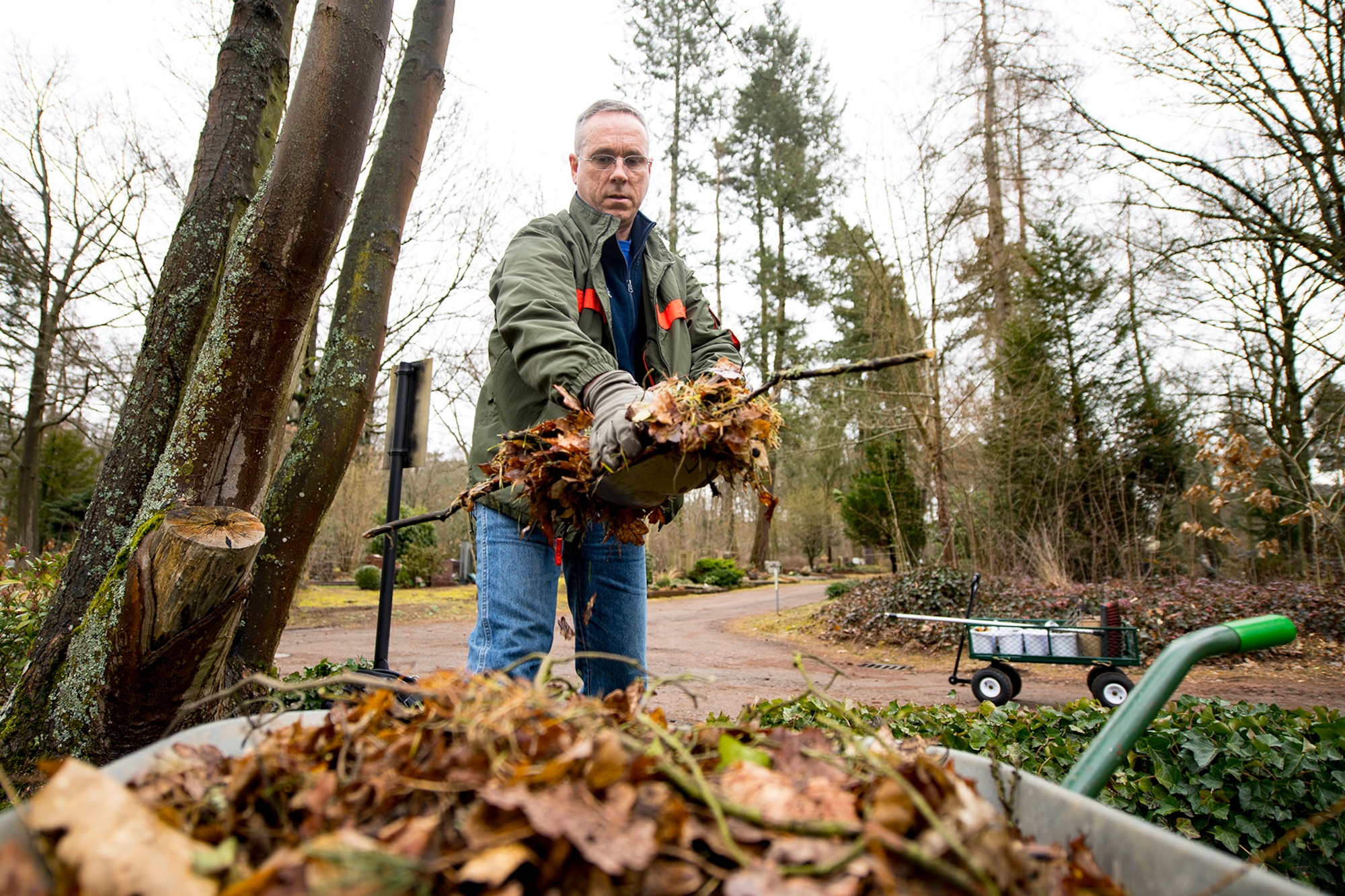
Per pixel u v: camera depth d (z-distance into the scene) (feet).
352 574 71.46
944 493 42.73
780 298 88.22
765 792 2.54
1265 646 3.93
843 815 2.44
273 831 2.49
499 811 2.30
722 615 54.44
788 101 80.84
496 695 2.94
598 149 7.56
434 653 30.99
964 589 37.52
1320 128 35.04
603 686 7.59
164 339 9.26
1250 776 8.75
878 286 47.88
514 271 6.70
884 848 2.20
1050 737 9.39
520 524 6.95
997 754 8.95
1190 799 8.86
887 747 3.19
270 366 7.90
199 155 9.98
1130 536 50.42
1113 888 2.45
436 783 2.49
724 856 2.32
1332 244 34.76
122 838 2.16
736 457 5.44
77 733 6.98
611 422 5.43
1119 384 53.47
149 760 2.84
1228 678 27.89
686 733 3.23
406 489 88.22
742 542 100.94
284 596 9.44
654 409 5.27
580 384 5.88
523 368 6.21
